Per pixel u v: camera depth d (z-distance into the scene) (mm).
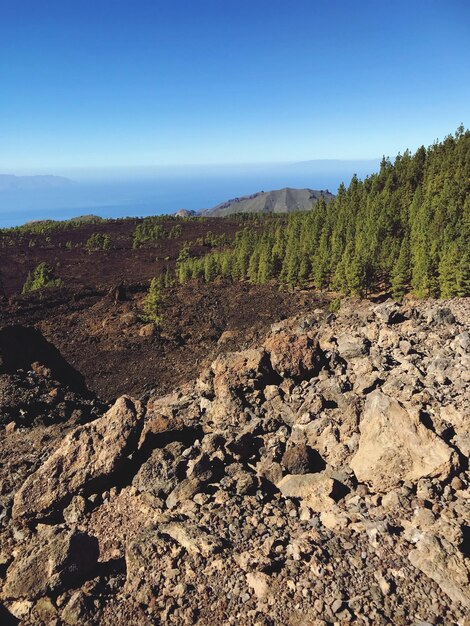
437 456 9516
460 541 8000
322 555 7973
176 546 8594
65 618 7449
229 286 79062
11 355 21266
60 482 10602
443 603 7012
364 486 10000
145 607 7609
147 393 37906
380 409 10500
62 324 60750
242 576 7793
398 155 125312
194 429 13188
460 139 112688
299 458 10836
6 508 10938
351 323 20391
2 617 7652
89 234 166750
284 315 58469
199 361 44781
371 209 97062
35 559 8250
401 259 61688
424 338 17438
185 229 181875
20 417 16141
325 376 14156
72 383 22922
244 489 10164
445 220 76812
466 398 12109
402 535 8438
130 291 83062
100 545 9391
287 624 6906
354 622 6809
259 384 14227
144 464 11039
